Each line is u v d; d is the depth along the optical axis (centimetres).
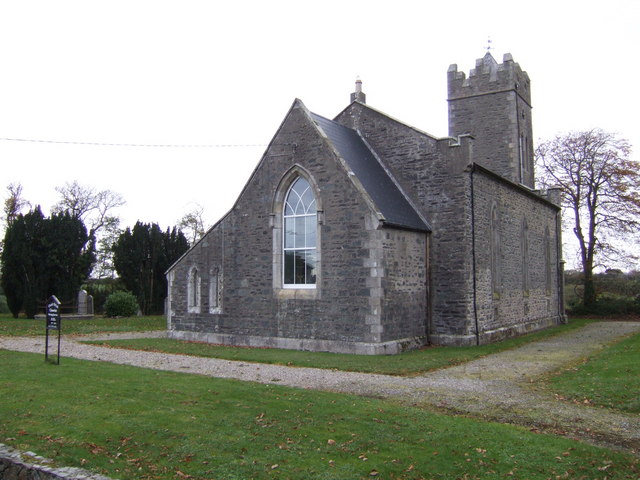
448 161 2328
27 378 1405
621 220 4391
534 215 3247
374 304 1969
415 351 2069
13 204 5466
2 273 3894
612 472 797
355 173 2136
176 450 888
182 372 1541
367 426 991
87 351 2023
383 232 2012
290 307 2169
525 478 780
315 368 1642
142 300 4412
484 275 2439
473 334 2286
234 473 799
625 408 1129
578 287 4950
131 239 4459
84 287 4750
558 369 1634
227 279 2372
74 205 6106
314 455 864
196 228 6581
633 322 3809
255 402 1154
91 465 835
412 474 797
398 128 2464
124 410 1096
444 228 2316
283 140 2239
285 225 2252
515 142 3362
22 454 854
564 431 992
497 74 3428
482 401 1205
